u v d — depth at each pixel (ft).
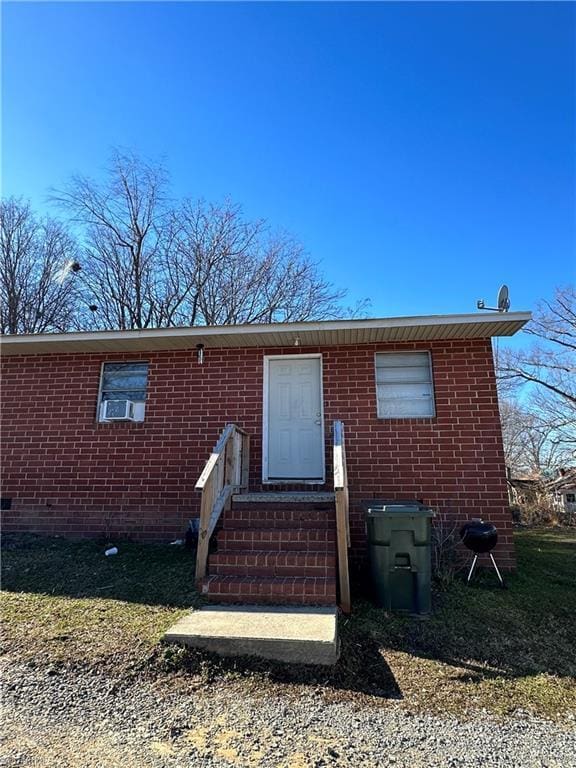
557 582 20.30
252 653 11.71
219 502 17.94
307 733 8.95
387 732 9.06
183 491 24.12
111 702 9.93
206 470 16.94
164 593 15.94
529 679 11.61
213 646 11.84
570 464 64.59
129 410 25.20
